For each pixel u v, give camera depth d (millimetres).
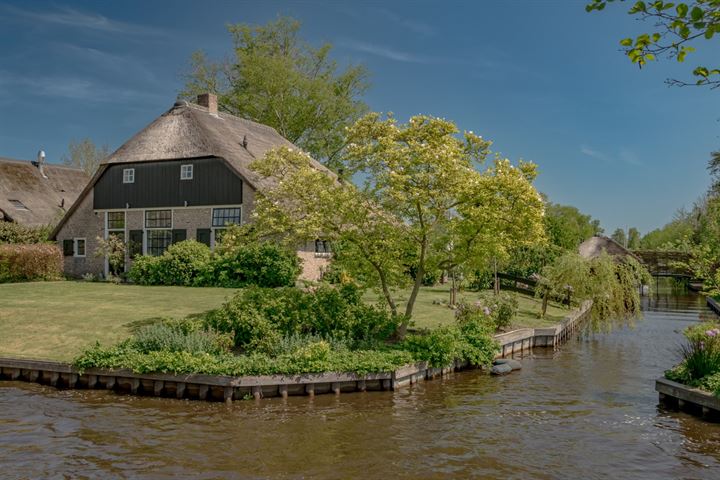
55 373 13086
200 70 46406
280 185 14836
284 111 44750
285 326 14680
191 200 28703
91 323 16266
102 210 31000
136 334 14234
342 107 45281
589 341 21125
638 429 10469
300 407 11719
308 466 8664
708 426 10633
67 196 42500
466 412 11484
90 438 9734
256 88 44469
